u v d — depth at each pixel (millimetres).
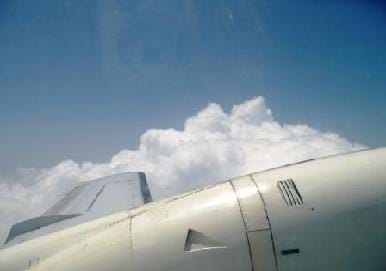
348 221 6570
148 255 6535
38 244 7297
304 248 6461
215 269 6410
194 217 6789
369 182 6859
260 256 6445
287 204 6719
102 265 6551
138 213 7258
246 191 6996
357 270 6484
